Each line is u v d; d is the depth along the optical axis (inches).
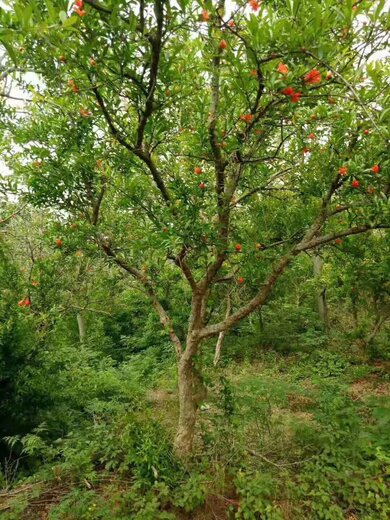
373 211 117.8
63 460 157.5
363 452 136.7
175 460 134.7
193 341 144.9
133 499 117.6
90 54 85.1
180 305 339.3
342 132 118.6
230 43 92.0
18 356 175.8
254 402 166.7
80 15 70.9
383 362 279.3
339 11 72.9
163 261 148.6
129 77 94.0
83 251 151.6
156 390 256.8
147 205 131.7
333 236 130.8
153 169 122.0
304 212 161.6
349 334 301.3
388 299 295.0
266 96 108.1
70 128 128.6
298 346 326.6
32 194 145.5
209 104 120.9
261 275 160.4
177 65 109.0
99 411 197.5
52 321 194.4
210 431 158.2
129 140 122.5
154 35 83.0
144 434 140.1
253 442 151.2
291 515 114.2
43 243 180.9
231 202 135.6
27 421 175.6
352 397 223.3
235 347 334.3
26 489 135.2
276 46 80.5
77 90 97.5
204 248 120.9
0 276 184.9
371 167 112.1
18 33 62.2
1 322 176.1
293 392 217.5
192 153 138.9
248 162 123.2
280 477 129.4
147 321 379.2
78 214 152.3
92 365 311.0
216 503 121.5
